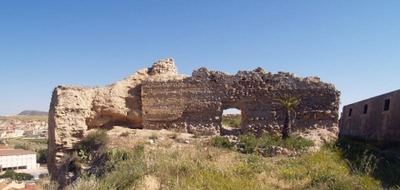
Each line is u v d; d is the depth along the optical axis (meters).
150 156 20.14
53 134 29.08
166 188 15.34
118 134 28.78
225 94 30.84
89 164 25.14
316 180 16.92
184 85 31.34
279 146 25.00
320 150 24.58
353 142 29.44
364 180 16.62
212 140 26.31
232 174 17.77
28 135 182.50
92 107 30.97
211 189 15.26
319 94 29.88
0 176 82.25
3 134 176.62
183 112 31.11
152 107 31.55
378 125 36.78
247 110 30.50
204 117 30.89
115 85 32.44
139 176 16.61
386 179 18.28
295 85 30.23
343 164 21.56
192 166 17.95
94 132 28.25
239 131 32.28
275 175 18.31
